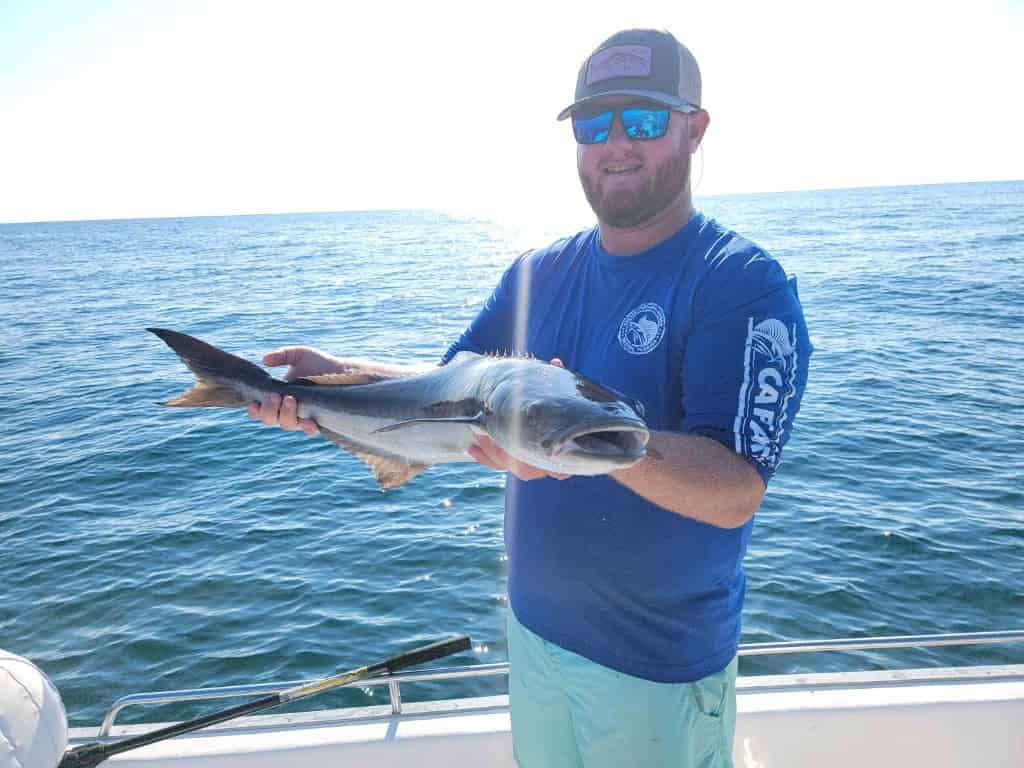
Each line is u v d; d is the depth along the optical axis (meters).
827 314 23.20
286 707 5.78
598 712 2.52
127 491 10.43
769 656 6.08
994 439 10.93
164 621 6.96
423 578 7.54
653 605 2.41
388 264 55.72
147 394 16.05
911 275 31.72
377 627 6.73
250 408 3.34
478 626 6.70
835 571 7.25
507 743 3.31
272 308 30.50
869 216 89.25
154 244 105.62
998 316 21.39
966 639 3.17
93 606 7.29
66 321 28.52
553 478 2.58
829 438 11.18
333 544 8.39
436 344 20.61
